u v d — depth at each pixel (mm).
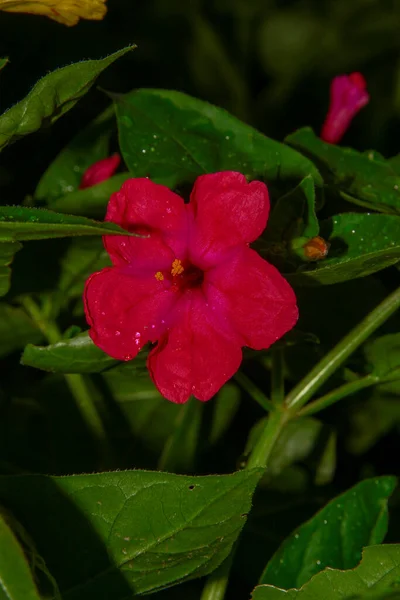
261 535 344
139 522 303
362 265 307
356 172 339
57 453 347
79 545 304
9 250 299
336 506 322
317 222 314
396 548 302
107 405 351
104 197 330
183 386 300
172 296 302
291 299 297
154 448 349
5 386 353
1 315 349
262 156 328
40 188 344
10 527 293
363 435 358
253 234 299
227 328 300
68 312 346
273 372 325
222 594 315
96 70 302
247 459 331
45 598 294
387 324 338
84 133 344
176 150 330
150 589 307
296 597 306
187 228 302
